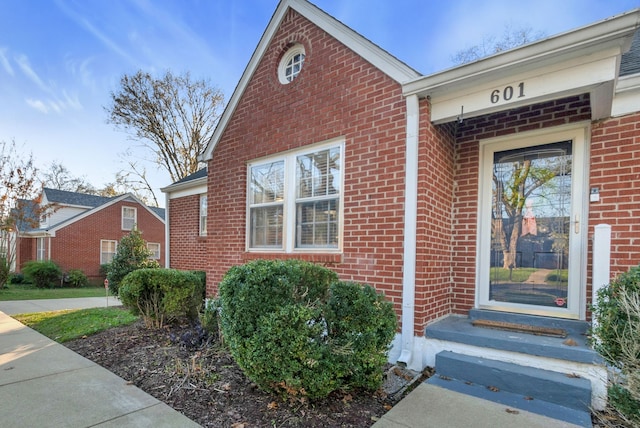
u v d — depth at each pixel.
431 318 3.96
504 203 4.28
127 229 20.70
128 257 9.84
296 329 2.59
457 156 4.61
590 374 2.89
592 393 2.79
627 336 2.48
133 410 2.73
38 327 5.86
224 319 2.90
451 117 3.83
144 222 21.50
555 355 3.04
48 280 16.12
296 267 3.00
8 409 2.74
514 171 4.24
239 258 5.83
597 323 2.93
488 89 3.58
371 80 4.30
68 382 3.33
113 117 18.86
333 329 2.88
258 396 2.94
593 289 3.08
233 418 2.59
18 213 14.32
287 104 5.29
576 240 3.77
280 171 5.39
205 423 2.53
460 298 4.44
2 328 5.78
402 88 3.93
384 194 4.11
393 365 3.76
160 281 5.23
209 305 4.51
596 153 3.64
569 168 3.89
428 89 3.76
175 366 3.63
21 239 20.23
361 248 4.29
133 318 6.20
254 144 5.76
